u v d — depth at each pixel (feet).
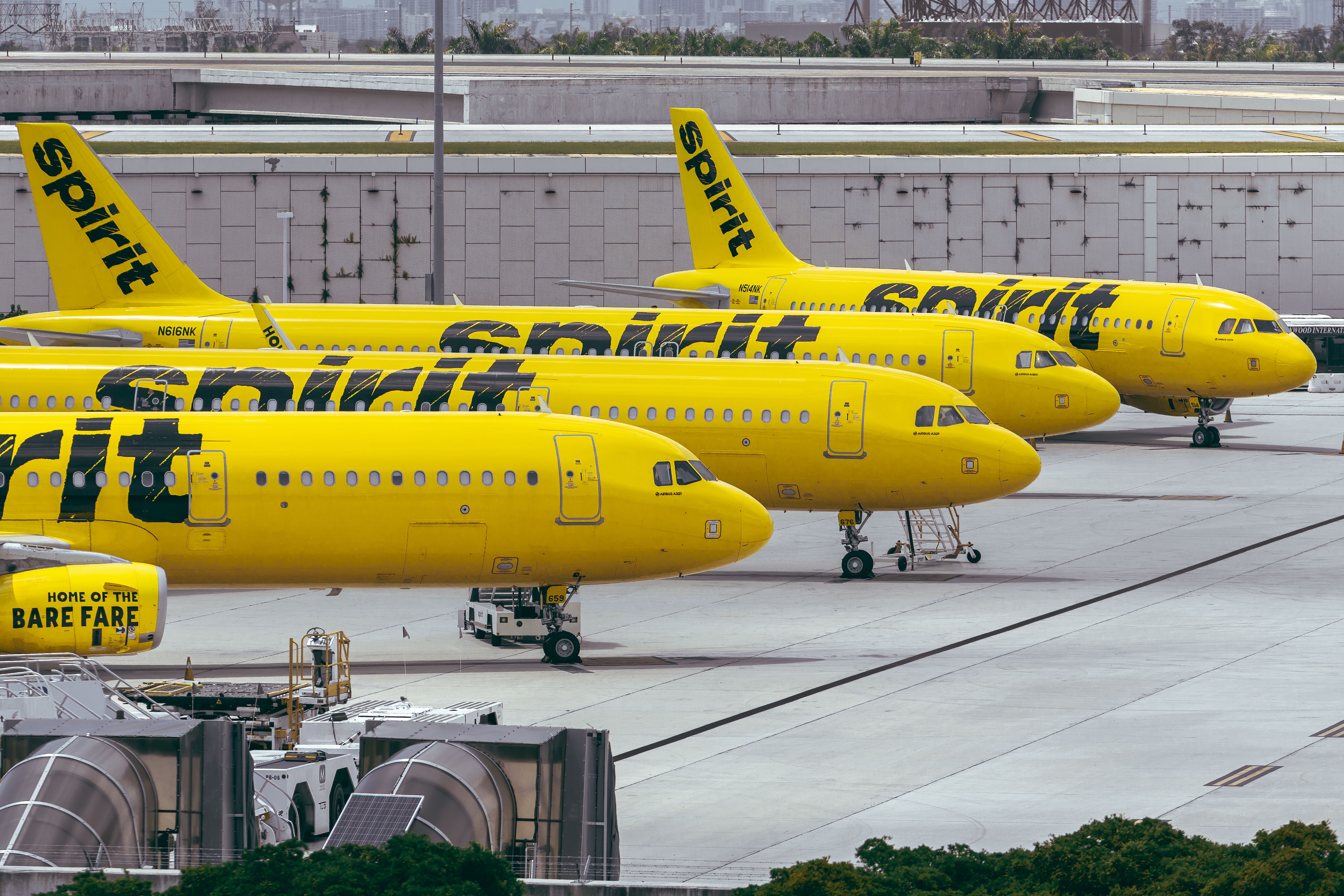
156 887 321.52
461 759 349.41
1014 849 374.84
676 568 603.67
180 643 613.11
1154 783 444.14
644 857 392.27
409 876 308.81
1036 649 599.57
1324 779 445.37
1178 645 602.85
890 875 325.83
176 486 575.38
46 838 329.72
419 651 606.14
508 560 589.32
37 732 355.97
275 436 585.63
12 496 573.33
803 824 415.64
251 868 313.94
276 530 579.89
